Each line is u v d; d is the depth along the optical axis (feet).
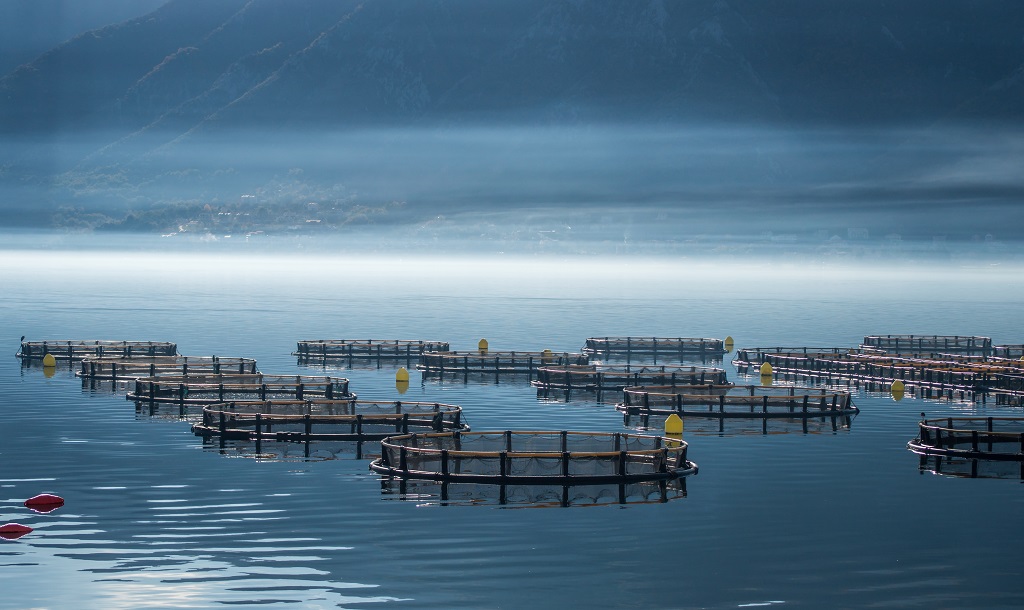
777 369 313.94
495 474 155.63
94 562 121.08
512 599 111.34
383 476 159.63
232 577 116.47
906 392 273.95
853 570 121.19
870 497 151.94
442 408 204.44
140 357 304.71
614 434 172.55
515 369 307.37
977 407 244.42
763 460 176.45
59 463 168.45
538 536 131.34
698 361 358.64
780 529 135.74
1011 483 160.86
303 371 310.04
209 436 188.75
